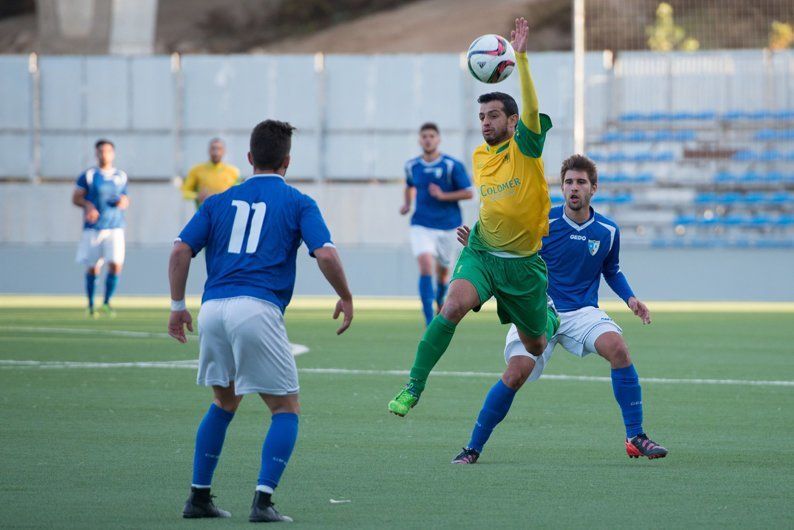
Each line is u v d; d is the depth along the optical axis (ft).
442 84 246.27
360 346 120.37
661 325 154.30
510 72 58.34
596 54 248.52
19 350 114.21
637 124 249.14
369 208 242.37
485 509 45.44
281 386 42.98
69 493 48.08
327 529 41.73
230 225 43.57
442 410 75.20
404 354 112.16
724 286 214.48
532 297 55.42
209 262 44.37
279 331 42.91
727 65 248.93
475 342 128.36
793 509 45.60
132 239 245.04
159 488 49.26
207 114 252.01
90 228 161.17
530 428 67.87
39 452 58.18
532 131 54.13
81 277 233.35
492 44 57.82
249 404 76.69
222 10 563.48
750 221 238.07
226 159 252.62
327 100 249.55
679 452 59.72
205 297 43.42
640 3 344.28
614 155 248.52
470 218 232.32
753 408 77.15
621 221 244.01
